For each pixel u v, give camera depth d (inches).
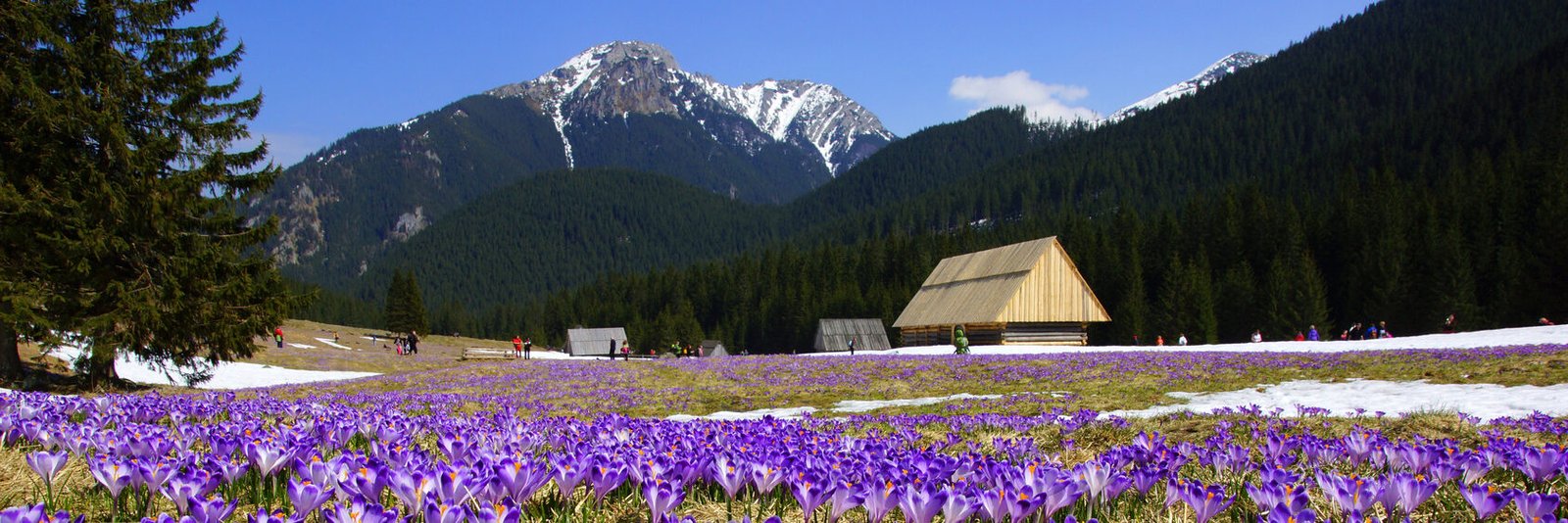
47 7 895.1
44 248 872.9
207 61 1009.5
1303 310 3100.4
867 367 1302.9
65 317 890.7
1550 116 5629.9
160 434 316.8
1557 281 2593.5
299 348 2222.0
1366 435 299.9
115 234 899.4
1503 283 2768.2
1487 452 278.2
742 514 224.2
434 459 289.7
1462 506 234.7
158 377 1275.8
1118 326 3484.3
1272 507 197.6
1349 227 3592.5
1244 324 3329.2
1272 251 3855.8
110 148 903.7
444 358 2498.8
